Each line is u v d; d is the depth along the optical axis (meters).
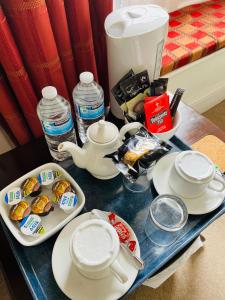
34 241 0.54
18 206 0.58
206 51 1.24
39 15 0.55
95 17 0.72
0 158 0.75
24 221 0.56
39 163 0.74
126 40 0.61
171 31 1.28
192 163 0.58
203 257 1.14
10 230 0.55
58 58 0.66
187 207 0.60
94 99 0.69
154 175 0.65
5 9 0.55
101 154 0.57
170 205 0.57
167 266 0.73
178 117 0.69
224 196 0.61
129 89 0.65
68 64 0.72
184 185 0.57
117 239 0.47
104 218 0.57
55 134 0.65
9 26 0.58
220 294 1.05
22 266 0.54
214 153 0.86
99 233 0.48
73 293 0.49
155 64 0.70
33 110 0.75
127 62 0.66
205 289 1.06
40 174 0.63
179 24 1.32
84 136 0.75
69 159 0.73
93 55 0.75
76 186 0.61
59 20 0.61
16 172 0.72
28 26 0.56
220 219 1.24
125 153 0.53
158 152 0.53
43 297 0.51
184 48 1.21
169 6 1.22
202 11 1.39
